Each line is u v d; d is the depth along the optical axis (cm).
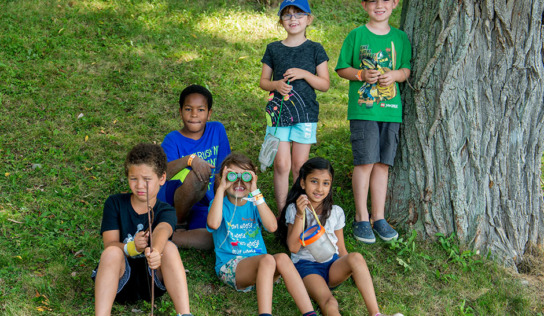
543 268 427
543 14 415
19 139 522
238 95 673
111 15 822
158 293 339
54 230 408
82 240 399
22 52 671
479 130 425
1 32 709
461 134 426
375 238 441
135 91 643
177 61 732
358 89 432
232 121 614
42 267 368
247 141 587
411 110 442
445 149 429
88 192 467
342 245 396
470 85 421
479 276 408
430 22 425
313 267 371
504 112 423
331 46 860
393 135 434
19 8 785
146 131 573
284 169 441
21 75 624
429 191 436
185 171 397
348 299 376
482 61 418
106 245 329
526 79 421
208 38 820
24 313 320
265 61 451
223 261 373
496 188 429
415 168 442
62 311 329
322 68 438
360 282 342
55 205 437
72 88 622
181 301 312
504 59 416
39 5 807
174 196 407
